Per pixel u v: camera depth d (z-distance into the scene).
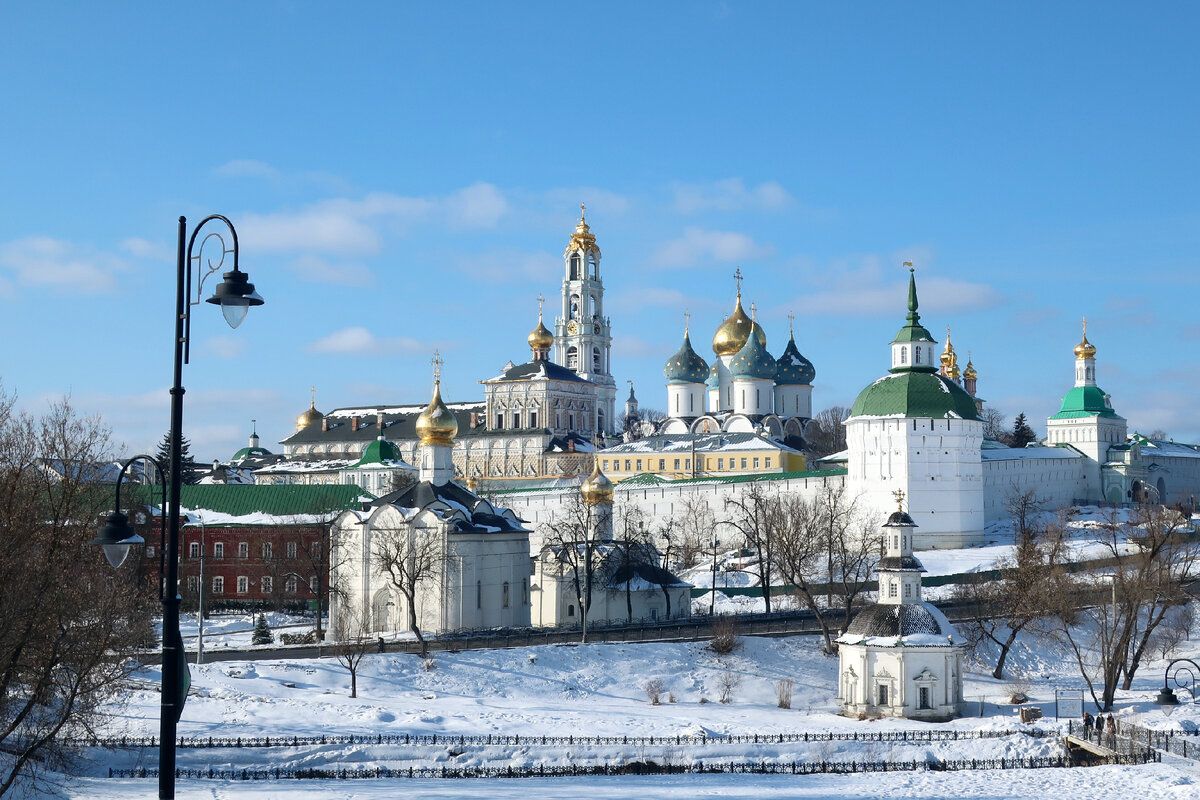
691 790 94.25
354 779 97.25
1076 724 120.62
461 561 156.62
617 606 172.75
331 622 160.62
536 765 105.69
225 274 45.59
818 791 95.19
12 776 68.50
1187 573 183.38
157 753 100.56
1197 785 96.81
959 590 181.00
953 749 112.94
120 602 79.62
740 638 153.12
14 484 75.12
